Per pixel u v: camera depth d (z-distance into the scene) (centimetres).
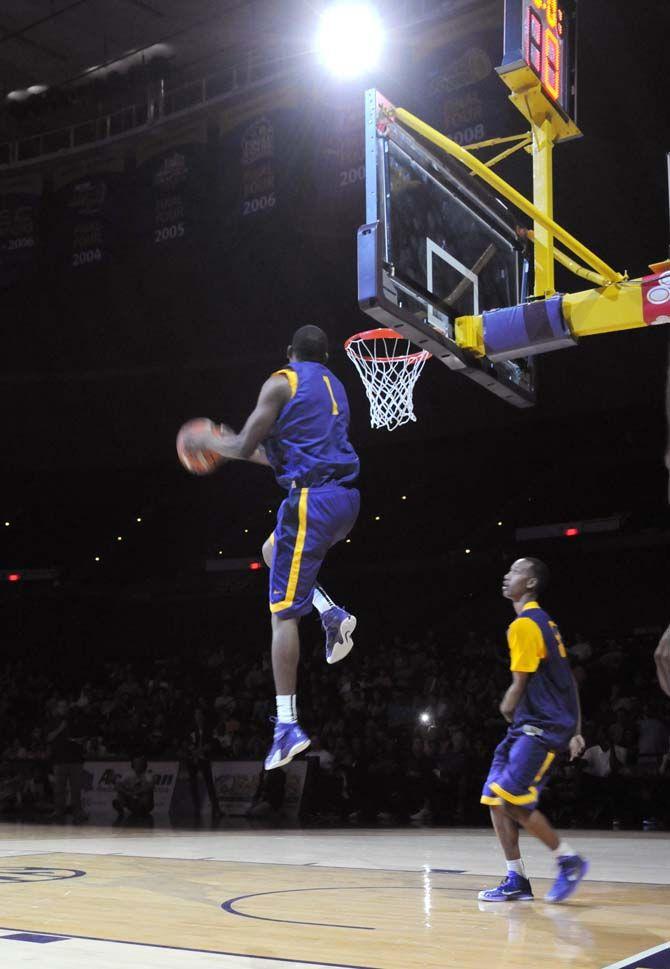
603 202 1608
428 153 644
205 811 1345
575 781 1104
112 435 2109
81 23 1744
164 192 1819
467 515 2364
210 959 324
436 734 1285
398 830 1025
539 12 684
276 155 1714
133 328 2067
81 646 2375
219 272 1988
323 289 1939
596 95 1579
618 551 2114
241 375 2022
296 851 757
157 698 1664
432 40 1530
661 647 237
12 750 1512
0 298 2084
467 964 323
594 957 337
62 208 1903
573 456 2178
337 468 350
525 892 481
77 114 1975
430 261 625
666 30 1500
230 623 2339
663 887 538
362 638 2244
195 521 2483
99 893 500
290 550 341
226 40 1791
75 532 2491
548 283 692
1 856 709
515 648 485
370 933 382
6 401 2103
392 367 880
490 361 677
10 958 324
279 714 337
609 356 1722
